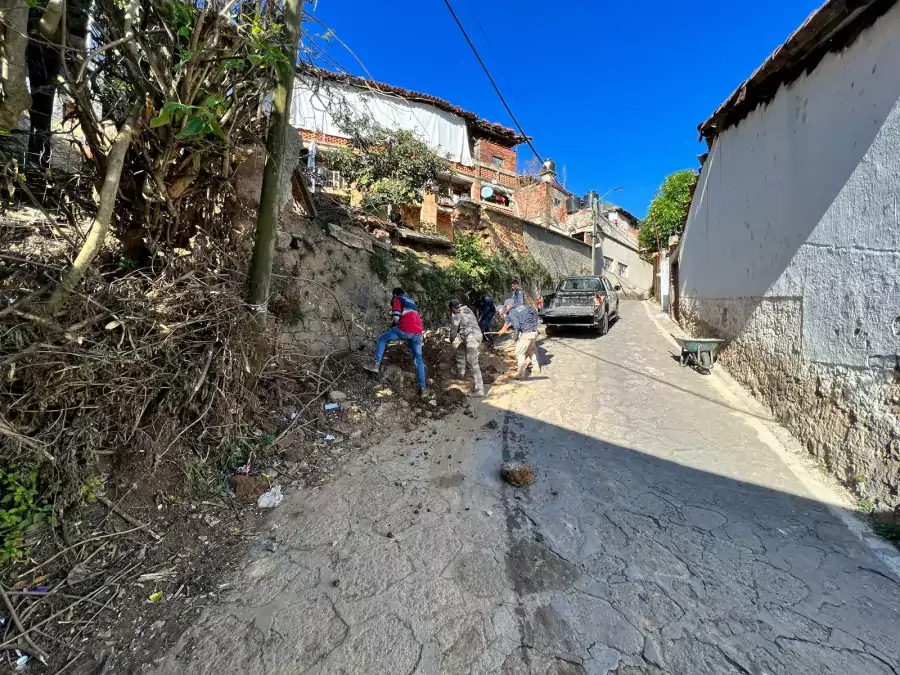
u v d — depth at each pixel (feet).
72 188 9.95
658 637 6.91
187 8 8.05
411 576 8.21
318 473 11.72
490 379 21.29
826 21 11.57
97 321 8.81
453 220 43.42
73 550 7.80
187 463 10.08
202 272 11.16
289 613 7.32
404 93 47.75
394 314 17.38
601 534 9.55
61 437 8.11
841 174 11.94
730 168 21.99
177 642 6.74
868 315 10.63
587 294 34.55
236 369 11.19
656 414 16.75
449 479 11.87
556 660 6.54
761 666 6.36
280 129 10.72
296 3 10.15
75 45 8.70
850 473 10.90
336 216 23.30
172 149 9.33
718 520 10.02
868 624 7.05
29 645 6.42
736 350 20.36
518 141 62.34
